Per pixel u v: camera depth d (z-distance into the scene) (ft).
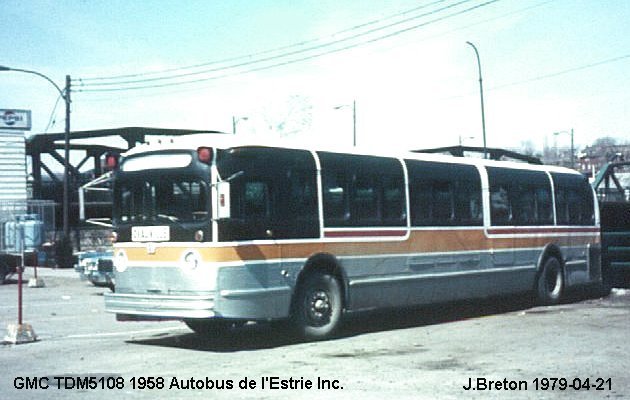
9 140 147.33
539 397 26.86
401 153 48.44
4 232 99.86
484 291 53.78
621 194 131.95
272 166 39.99
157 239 38.99
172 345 40.65
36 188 166.20
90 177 171.53
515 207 57.00
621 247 68.80
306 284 41.19
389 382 29.55
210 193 37.55
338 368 32.68
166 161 39.29
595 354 35.68
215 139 38.91
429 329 45.93
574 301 63.16
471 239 52.65
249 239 38.40
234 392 28.32
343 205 43.62
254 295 38.32
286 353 37.17
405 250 47.34
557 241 60.95
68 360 35.91
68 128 126.31
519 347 37.93
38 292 81.46
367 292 44.73
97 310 61.05
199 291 37.19
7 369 33.68
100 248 144.56
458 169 52.29
